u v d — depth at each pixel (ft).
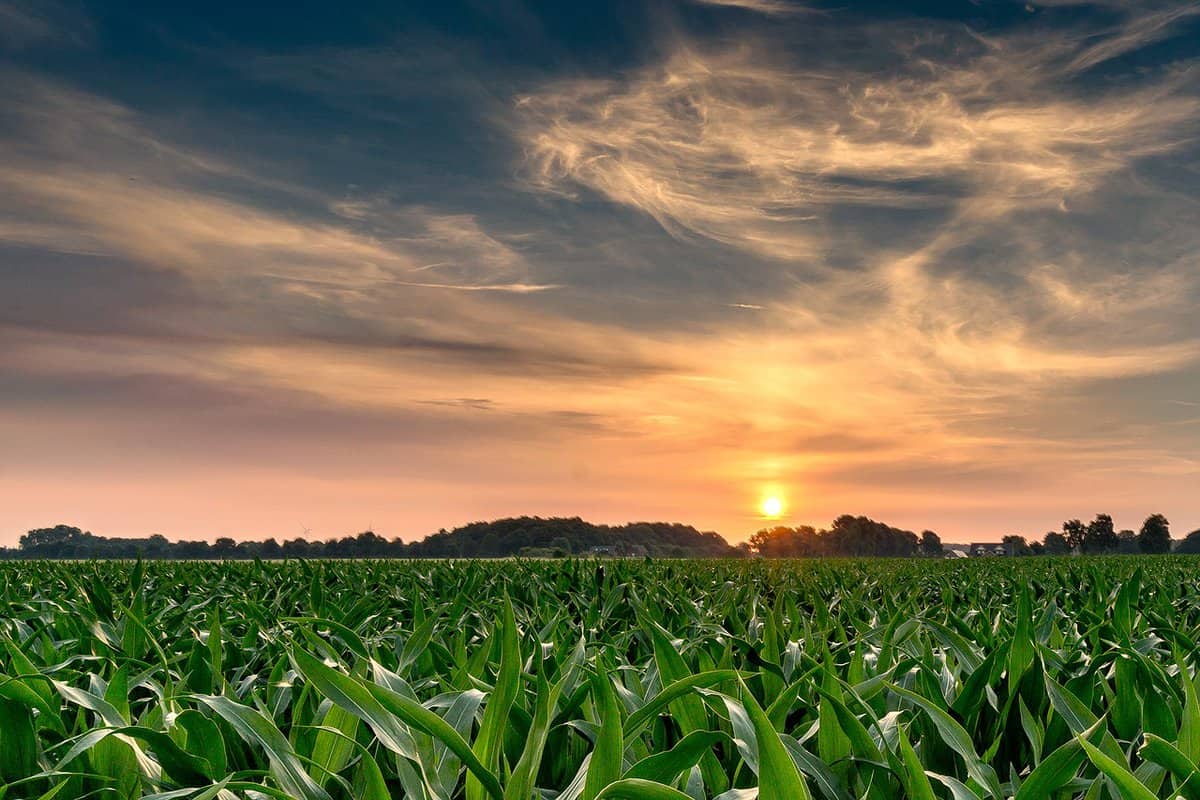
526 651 13.47
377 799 6.97
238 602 21.50
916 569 47.09
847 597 22.84
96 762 8.16
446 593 27.94
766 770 5.14
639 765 6.66
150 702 12.00
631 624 19.53
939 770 8.79
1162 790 7.47
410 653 12.57
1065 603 25.08
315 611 21.47
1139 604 23.54
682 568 41.45
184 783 7.61
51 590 29.09
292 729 9.25
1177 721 9.50
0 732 8.23
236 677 12.07
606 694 6.70
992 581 36.29
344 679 6.97
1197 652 12.75
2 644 14.32
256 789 6.53
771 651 12.26
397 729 6.97
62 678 12.51
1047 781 6.79
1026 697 9.62
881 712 9.81
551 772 8.55
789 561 54.60
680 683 7.70
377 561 45.19
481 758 6.99
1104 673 12.81
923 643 12.50
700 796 6.82
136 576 24.29
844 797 7.33
